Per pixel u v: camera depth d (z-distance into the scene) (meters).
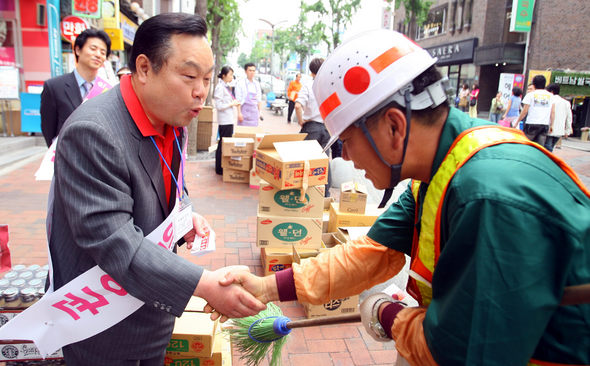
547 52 18.73
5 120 8.60
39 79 8.93
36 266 2.35
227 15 17.48
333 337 2.90
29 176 6.45
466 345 0.91
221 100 7.11
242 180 6.86
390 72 1.09
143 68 1.33
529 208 0.86
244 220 5.11
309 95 5.52
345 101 1.14
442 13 28.45
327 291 1.53
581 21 18.19
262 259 3.79
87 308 1.39
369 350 2.77
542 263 0.85
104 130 1.27
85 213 1.25
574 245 0.84
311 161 3.48
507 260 0.86
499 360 0.87
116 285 1.38
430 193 1.11
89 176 1.25
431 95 1.10
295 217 3.61
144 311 1.48
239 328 2.04
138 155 1.38
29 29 8.66
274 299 1.56
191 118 1.42
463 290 0.91
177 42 1.28
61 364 2.12
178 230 1.61
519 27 16.61
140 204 1.40
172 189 1.58
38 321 1.38
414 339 1.10
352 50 1.15
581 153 12.05
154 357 1.63
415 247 1.33
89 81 3.68
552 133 8.91
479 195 0.90
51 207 1.44
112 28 10.35
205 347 2.08
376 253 1.51
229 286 1.42
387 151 1.16
